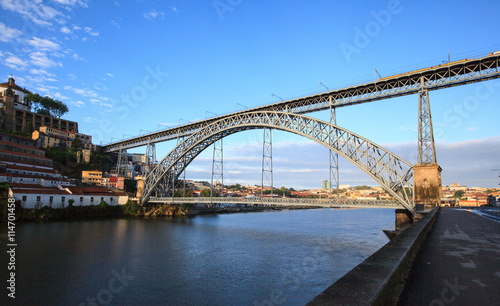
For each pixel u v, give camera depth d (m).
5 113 114.69
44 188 79.88
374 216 129.50
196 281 31.62
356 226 81.69
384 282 4.17
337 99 60.81
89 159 123.25
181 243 52.88
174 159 90.69
